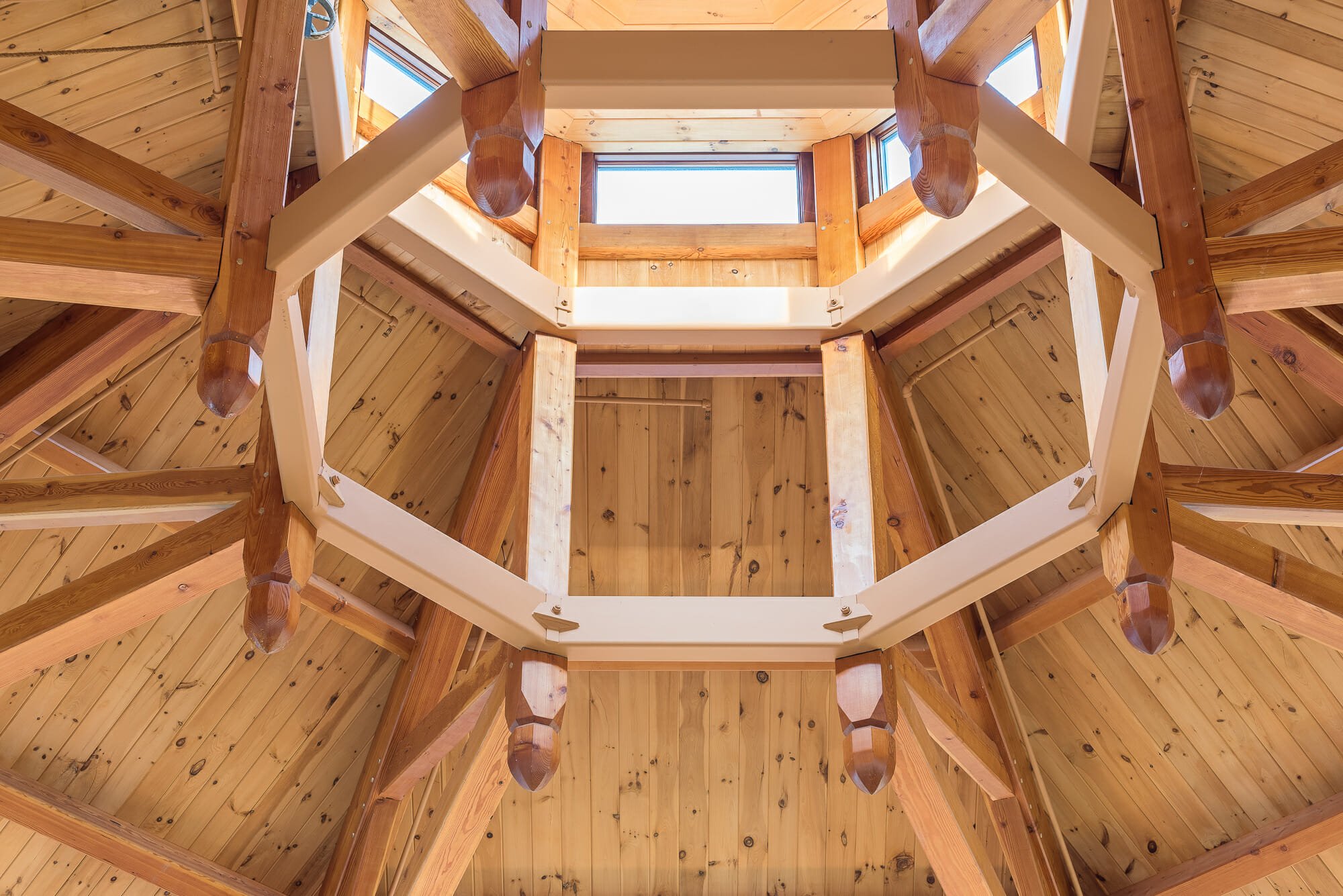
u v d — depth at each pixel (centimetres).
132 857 435
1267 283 234
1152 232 242
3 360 337
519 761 320
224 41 286
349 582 459
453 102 223
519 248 434
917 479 421
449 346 440
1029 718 491
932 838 363
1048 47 389
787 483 480
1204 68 347
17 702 420
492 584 326
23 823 418
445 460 462
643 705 499
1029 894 404
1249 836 466
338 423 439
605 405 468
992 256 406
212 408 219
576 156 454
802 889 525
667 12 417
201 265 225
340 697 473
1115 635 464
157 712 443
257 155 236
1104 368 308
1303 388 408
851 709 327
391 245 396
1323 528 421
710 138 457
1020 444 457
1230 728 461
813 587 494
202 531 304
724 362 445
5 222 215
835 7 412
